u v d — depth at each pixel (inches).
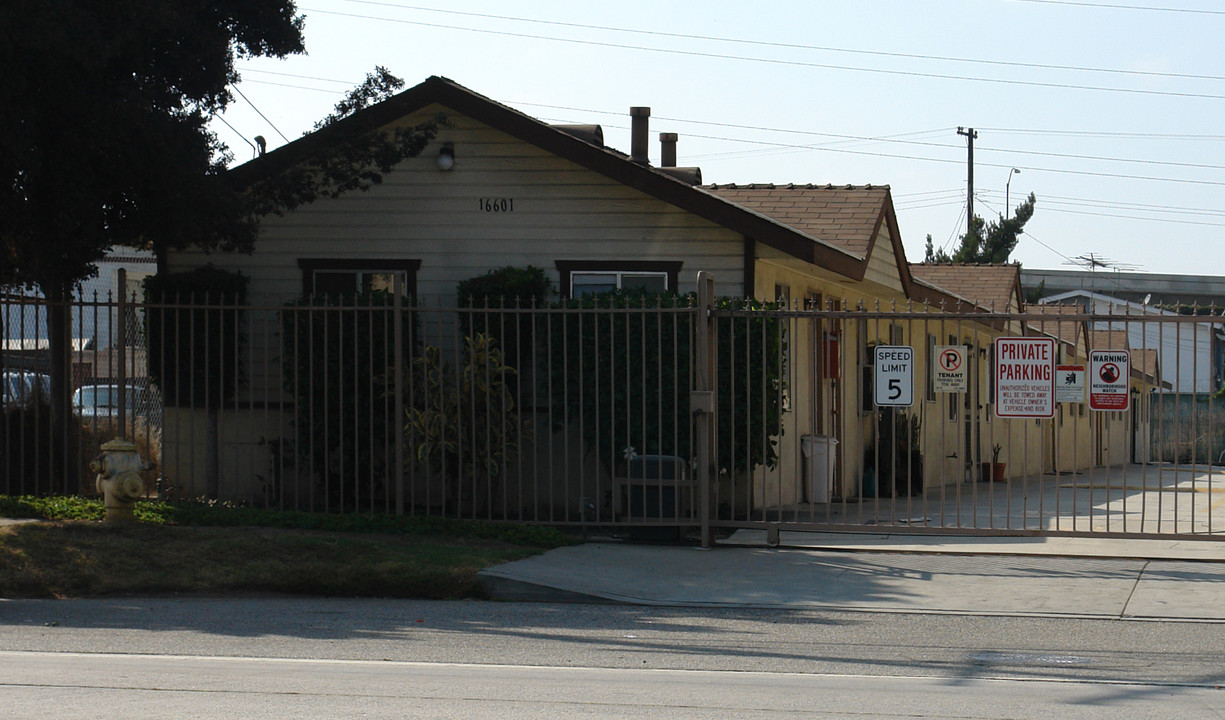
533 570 406.9
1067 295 1840.6
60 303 521.7
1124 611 362.3
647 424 518.0
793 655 303.3
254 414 602.2
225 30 538.3
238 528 471.5
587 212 586.2
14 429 565.0
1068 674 281.9
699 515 476.4
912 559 448.5
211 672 277.7
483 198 596.4
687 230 575.2
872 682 272.4
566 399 487.8
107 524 460.4
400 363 495.2
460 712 241.1
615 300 527.5
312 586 395.2
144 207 518.6
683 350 514.6
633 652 305.9
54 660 291.0
